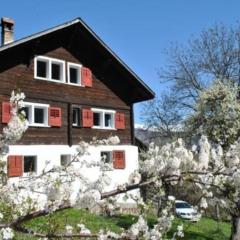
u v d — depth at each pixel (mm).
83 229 3898
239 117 14070
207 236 14758
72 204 2926
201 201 4062
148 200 4129
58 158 20375
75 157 4020
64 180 3723
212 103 14773
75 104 21906
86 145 4074
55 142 20656
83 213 8469
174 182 3605
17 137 3332
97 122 23344
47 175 3920
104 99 23281
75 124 21953
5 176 3820
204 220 17891
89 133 22219
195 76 31891
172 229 10391
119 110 23922
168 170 3516
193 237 14219
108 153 22766
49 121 20484
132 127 24234
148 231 3701
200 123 14656
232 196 3748
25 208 5383
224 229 16469
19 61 19953
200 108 14836
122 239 3518
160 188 3549
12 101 3426
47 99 20750
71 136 21297
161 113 32906
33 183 3783
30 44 20031
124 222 8594
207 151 3709
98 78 23203
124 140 23797
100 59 23219
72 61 22172
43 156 19766
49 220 6035
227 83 16312
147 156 3881
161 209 4113
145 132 34719
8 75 19469
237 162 3688
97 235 3320
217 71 31250
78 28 21750
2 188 3771
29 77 20203
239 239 12891
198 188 4043
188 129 14922
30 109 20062
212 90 14914
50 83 21016
